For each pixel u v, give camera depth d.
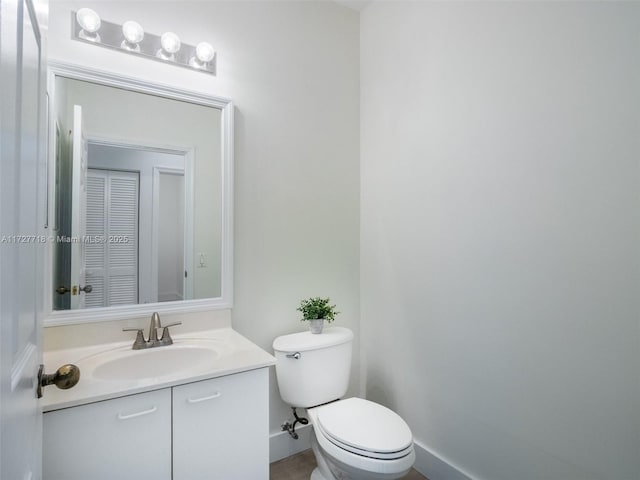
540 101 1.38
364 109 2.32
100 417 1.08
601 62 1.21
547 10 1.37
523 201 1.44
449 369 1.76
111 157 1.58
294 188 2.08
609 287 1.20
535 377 1.41
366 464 1.34
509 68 1.49
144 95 1.65
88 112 1.53
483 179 1.60
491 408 1.57
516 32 1.47
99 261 1.55
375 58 2.24
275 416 1.99
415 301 1.95
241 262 1.90
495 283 1.55
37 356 0.81
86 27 1.48
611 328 1.19
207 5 1.81
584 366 1.26
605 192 1.20
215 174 1.81
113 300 1.57
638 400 1.13
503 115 1.52
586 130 1.25
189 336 1.69
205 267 1.78
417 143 1.94
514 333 1.48
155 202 1.67
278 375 1.81
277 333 2.01
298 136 2.10
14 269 0.59
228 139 1.83
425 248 1.89
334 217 2.23
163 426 1.18
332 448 1.44
